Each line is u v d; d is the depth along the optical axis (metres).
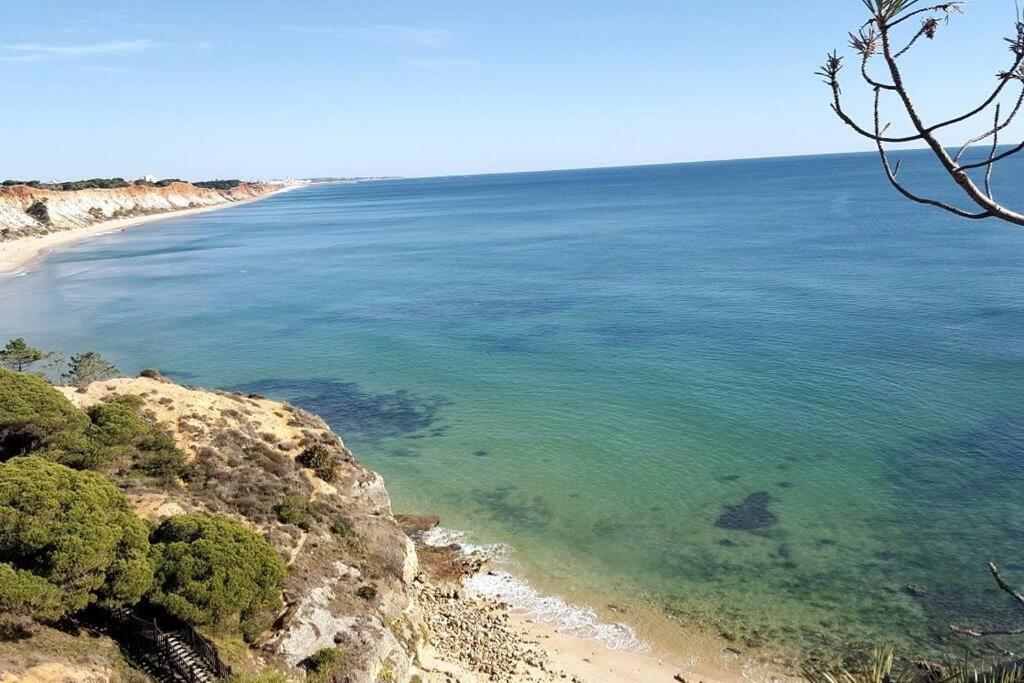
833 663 26.09
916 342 59.34
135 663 18.92
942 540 32.88
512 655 27.11
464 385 57.47
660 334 67.94
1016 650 25.75
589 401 52.31
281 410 37.34
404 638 24.88
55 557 18.89
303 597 23.02
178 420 32.28
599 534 35.50
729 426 46.28
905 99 5.58
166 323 83.69
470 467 43.09
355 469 33.78
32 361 59.59
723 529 35.28
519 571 32.78
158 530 22.81
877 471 39.38
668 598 30.55
